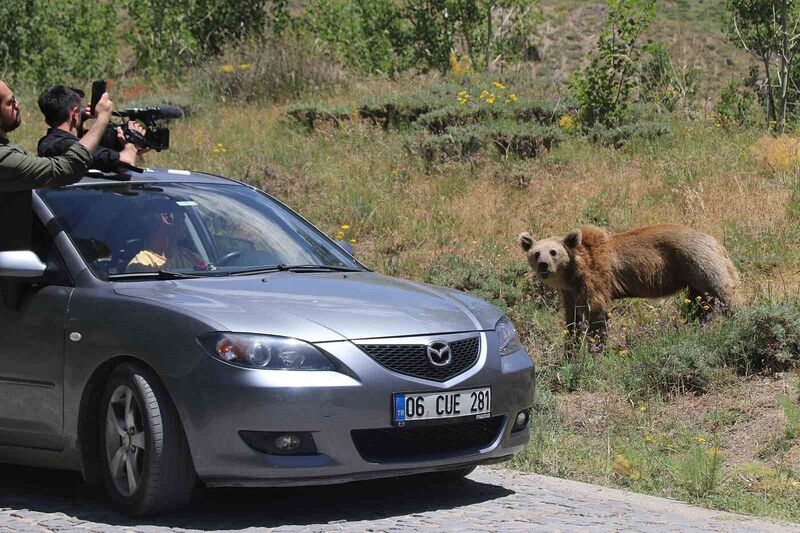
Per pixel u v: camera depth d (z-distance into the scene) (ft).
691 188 137.59
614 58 178.50
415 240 133.59
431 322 55.83
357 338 52.85
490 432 57.41
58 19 297.33
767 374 89.20
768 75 200.75
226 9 290.76
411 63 274.16
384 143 169.99
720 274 101.96
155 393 52.65
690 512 60.90
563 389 93.61
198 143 181.88
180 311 53.26
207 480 51.78
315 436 51.19
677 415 85.51
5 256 57.67
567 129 175.52
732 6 204.95
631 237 105.81
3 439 61.46
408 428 53.06
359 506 57.16
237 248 64.13
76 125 63.46
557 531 52.16
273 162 166.30
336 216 142.51
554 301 114.01
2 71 265.34
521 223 135.44
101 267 59.21
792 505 65.36
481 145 158.92
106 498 59.41
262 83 224.33
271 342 51.57
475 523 53.31
